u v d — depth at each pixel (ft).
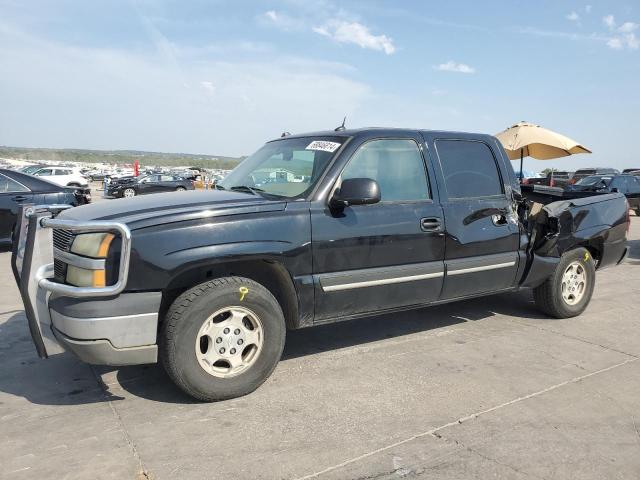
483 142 16.25
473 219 15.21
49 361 13.82
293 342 15.64
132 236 10.39
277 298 12.97
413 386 12.46
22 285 10.91
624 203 19.90
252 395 11.85
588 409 11.37
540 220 16.90
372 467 9.02
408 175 14.26
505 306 19.99
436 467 9.05
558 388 12.44
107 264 10.33
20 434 10.02
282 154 14.70
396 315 18.69
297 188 12.95
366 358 14.32
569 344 15.69
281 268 11.98
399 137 14.32
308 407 11.29
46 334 11.17
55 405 11.29
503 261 15.96
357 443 9.80
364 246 13.08
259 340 11.84
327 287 12.61
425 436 10.10
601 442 9.98
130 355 10.61
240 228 11.42
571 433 10.30
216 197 12.40
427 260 14.32
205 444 9.70
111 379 12.67
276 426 10.42
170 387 12.23
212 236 11.09
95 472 8.76
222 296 11.09
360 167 13.39
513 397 11.92
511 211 16.31
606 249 19.02
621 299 21.47
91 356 10.43
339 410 11.16
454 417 10.90
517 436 10.14
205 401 11.44
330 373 13.21
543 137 32.14
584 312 19.33
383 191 13.71
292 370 13.39
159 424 10.44
